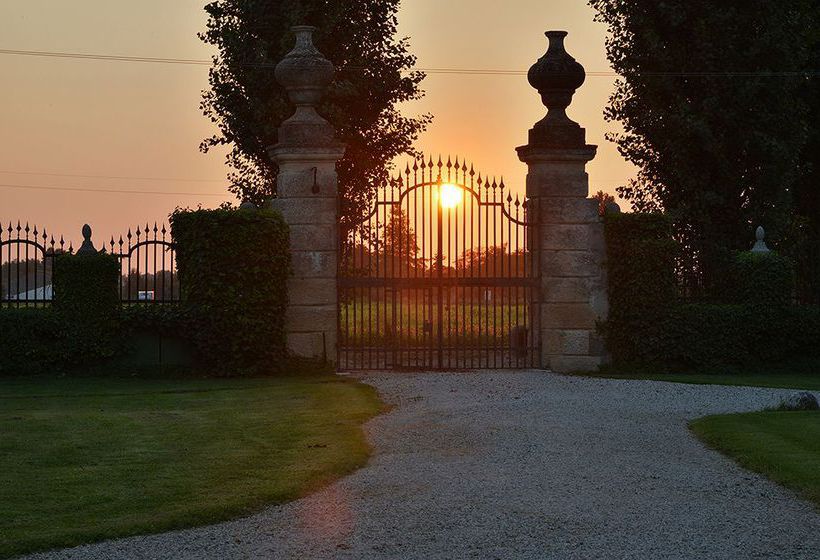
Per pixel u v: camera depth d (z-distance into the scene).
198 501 11.22
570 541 10.00
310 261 22.88
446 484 12.20
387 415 17.36
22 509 10.88
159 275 25.83
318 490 11.95
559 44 23.45
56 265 22.78
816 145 32.88
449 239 23.28
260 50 31.06
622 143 30.42
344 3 31.47
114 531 10.16
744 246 29.73
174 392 20.27
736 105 29.48
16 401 19.08
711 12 29.20
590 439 14.90
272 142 31.64
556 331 23.27
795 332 24.47
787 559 9.52
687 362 23.80
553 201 23.25
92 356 22.55
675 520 10.70
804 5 31.09
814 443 14.20
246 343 22.45
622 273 23.44
